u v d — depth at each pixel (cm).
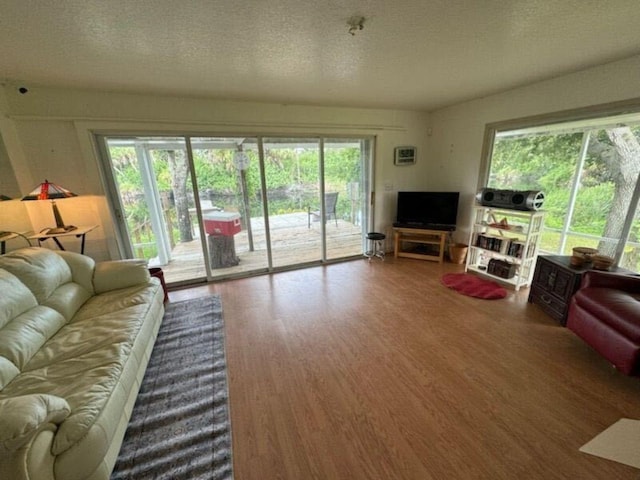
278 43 182
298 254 413
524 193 292
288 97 314
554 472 123
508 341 218
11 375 130
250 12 144
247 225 371
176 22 151
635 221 256
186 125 300
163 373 191
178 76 233
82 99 261
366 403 163
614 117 246
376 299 295
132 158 315
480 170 368
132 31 158
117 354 150
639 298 191
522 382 175
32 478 90
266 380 183
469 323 244
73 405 114
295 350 214
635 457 128
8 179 245
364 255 443
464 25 166
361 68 234
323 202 399
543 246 365
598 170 300
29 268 178
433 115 429
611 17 160
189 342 226
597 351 187
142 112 282
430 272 370
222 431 148
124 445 140
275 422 152
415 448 136
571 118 265
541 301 262
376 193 428
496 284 321
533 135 336
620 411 152
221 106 311
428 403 162
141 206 335
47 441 98
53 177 269
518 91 305
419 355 204
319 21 156
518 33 178
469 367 190
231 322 256
